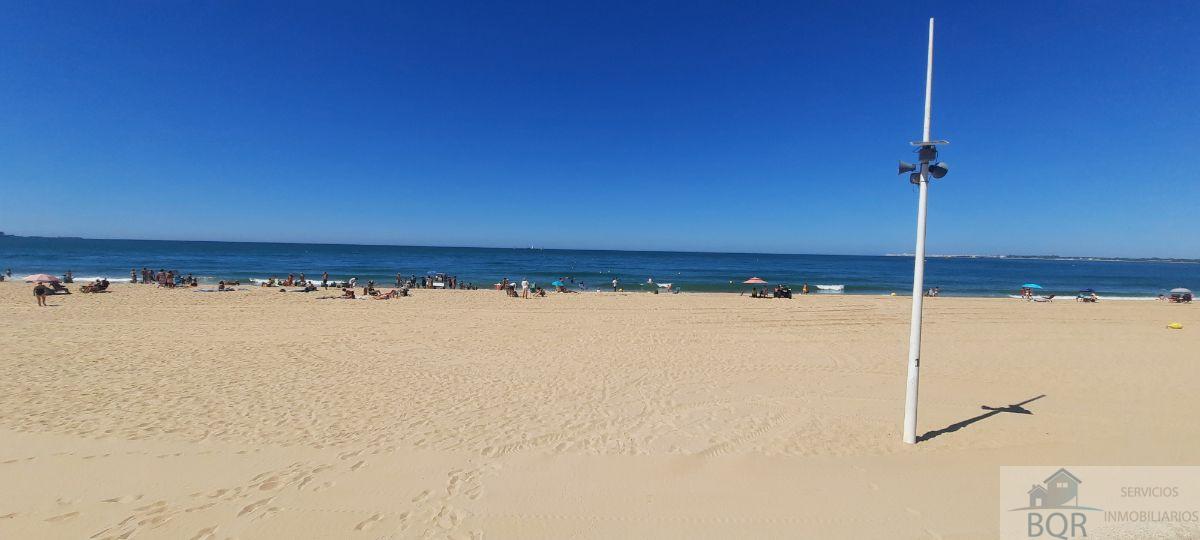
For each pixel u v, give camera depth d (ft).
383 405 24.70
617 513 13.52
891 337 47.50
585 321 56.90
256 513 13.66
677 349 40.55
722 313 65.98
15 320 50.57
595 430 21.04
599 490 14.98
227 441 19.45
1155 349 41.68
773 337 46.93
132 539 12.43
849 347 41.88
